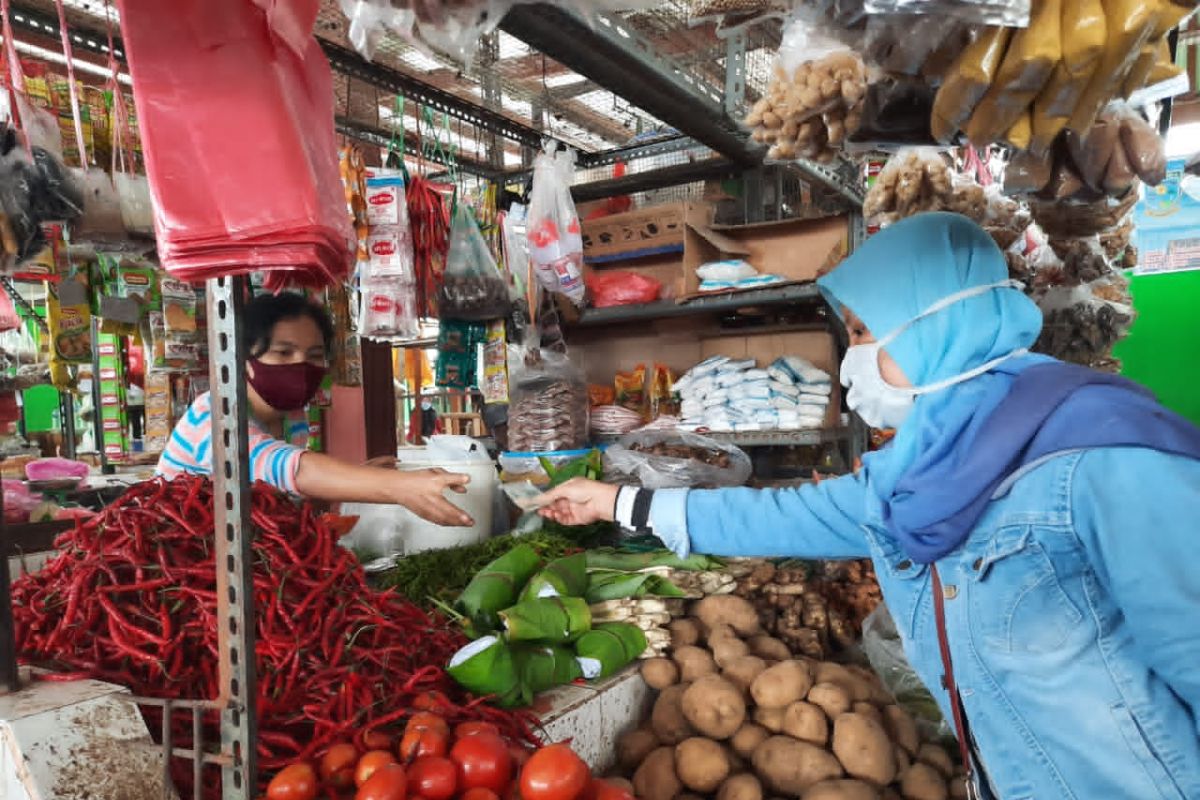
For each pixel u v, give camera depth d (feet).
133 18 2.72
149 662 4.10
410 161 14.51
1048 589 3.46
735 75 7.93
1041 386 3.59
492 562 6.87
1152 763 3.31
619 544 9.33
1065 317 8.41
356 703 4.25
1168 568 3.02
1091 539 3.30
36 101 7.57
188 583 4.33
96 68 9.86
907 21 2.82
